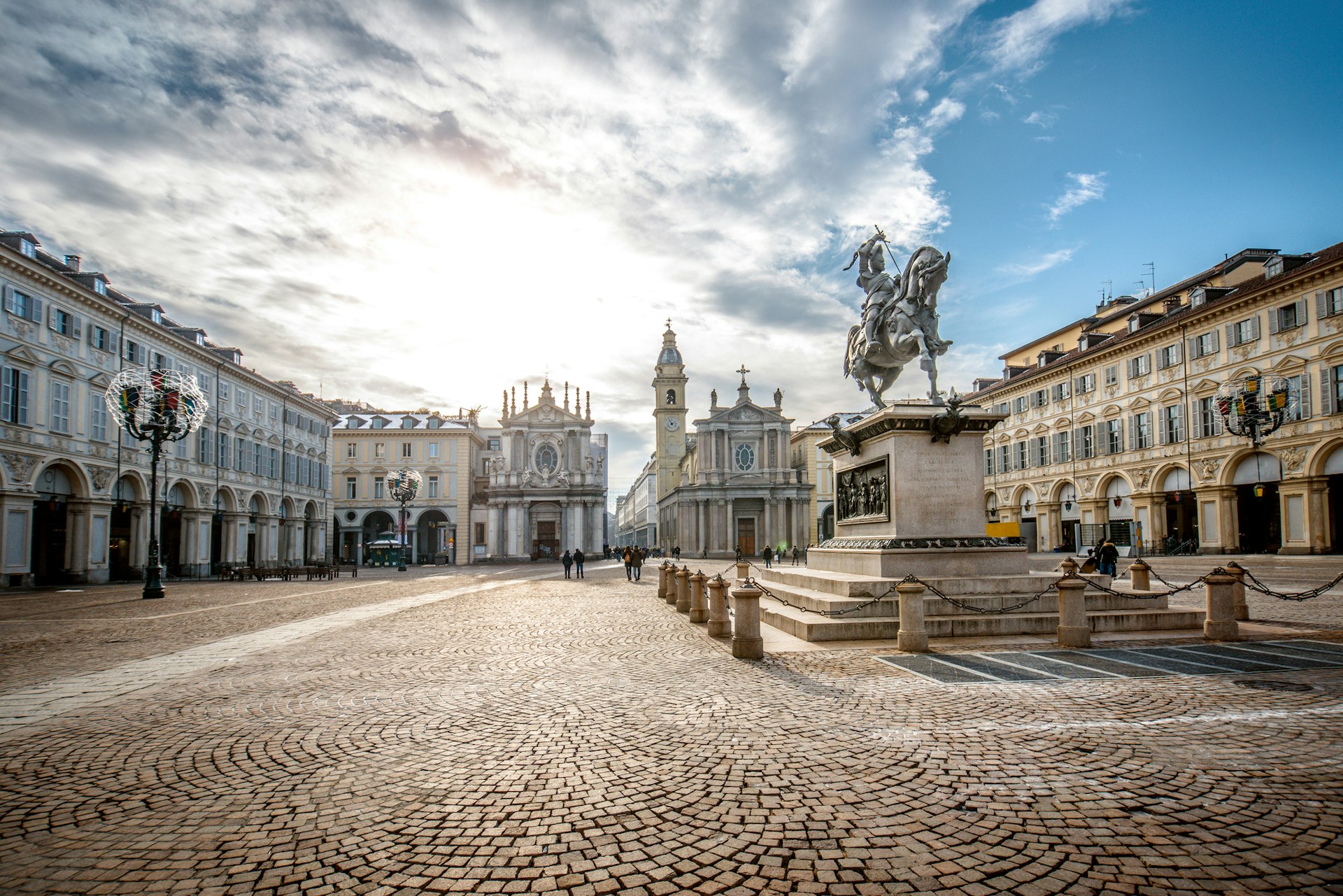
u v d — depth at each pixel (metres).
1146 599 13.17
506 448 78.62
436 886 3.99
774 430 81.50
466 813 4.97
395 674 9.96
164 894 3.93
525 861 4.27
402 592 27.81
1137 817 4.73
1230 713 7.08
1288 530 33.50
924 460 13.63
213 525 46.34
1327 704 7.39
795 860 4.21
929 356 14.33
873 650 10.87
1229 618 11.40
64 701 8.43
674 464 95.50
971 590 12.77
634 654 11.42
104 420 35.19
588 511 78.44
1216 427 37.25
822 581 14.32
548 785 5.47
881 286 15.45
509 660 11.03
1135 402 42.84
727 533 79.81
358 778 5.71
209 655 11.80
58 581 33.41
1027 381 52.66
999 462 56.84
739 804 5.04
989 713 7.21
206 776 5.79
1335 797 5.01
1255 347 35.22
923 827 4.62
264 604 22.34
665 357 96.69
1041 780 5.39
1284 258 34.22
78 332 33.69
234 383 47.22
